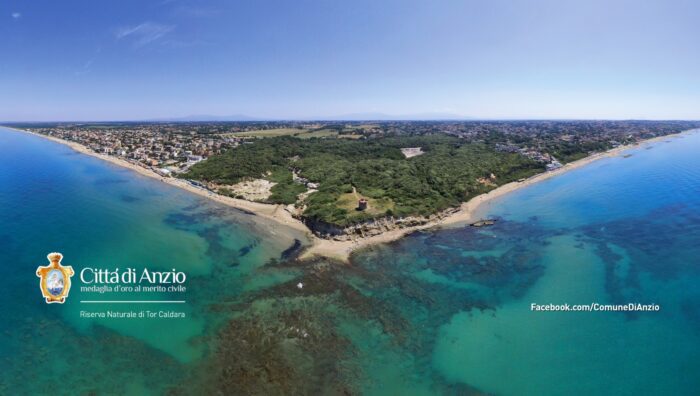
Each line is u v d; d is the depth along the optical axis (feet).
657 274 188.85
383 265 196.44
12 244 205.36
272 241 225.15
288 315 147.02
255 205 301.22
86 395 106.11
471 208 303.89
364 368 121.19
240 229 244.01
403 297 164.66
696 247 222.89
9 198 297.74
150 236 226.58
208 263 192.03
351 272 187.21
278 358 122.93
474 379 119.14
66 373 113.70
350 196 285.23
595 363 126.52
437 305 159.22
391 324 144.97
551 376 120.88
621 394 114.01
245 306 152.46
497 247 223.51
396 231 245.04
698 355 130.21
